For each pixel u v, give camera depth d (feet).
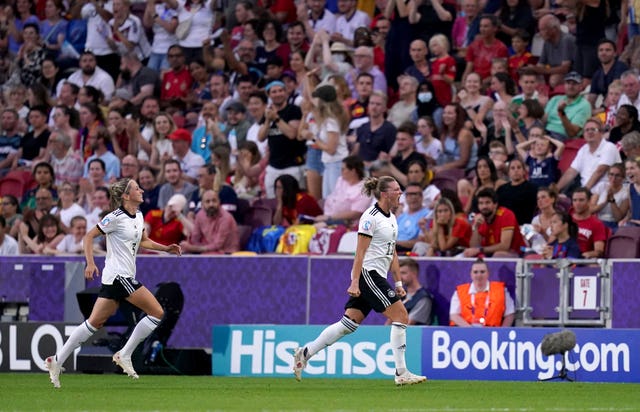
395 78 168.66
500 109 146.82
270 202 150.92
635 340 112.06
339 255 131.23
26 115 194.90
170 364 123.03
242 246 145.59
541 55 158.30
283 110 157.17
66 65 202.18
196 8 188.65
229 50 177.47
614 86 144.87
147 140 173.68
